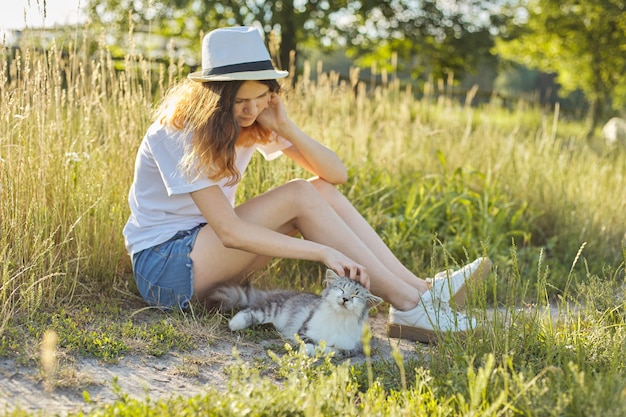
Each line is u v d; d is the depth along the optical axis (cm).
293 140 370
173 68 463
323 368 292
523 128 977
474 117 1126
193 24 1652
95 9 1148
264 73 326
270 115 366
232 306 363
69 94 442
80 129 446
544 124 753
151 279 356
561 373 268
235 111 336
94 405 251
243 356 319
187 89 338
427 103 961
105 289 386
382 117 777
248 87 329
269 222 354
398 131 697
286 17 1559
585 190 633
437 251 512
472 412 229
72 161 411
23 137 397
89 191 394
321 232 353
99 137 459
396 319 352
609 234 558
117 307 363
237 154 365
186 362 303
